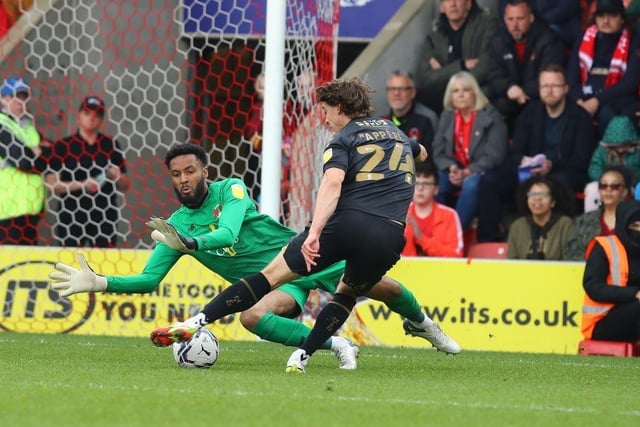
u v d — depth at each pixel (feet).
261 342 114.42
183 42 139.33
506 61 134.00
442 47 137.28
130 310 121.08
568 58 135.74
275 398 61.62
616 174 120.78
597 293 111.24
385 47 142.10
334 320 77.61
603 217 121.90
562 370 89.45
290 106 119.55
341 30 145.59
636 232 111.55
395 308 86.12
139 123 142.31
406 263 118.42
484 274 117.08
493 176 130.11
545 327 115.44
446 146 132.98
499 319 116.26
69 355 91.61
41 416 53.36
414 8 142.61
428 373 82.28
